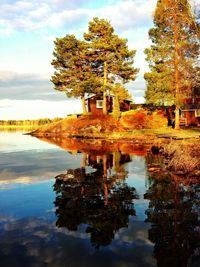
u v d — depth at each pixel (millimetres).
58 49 61156
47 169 18547
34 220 9047
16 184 14211
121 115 59156
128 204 10586
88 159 22859
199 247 6996
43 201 11188
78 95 60000
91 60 56312
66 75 60219
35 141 42625
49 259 6465
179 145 22578
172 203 10461
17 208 10305
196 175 14734
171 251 6809
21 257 6562
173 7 39062
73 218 9195
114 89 56594
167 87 41094
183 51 39594
